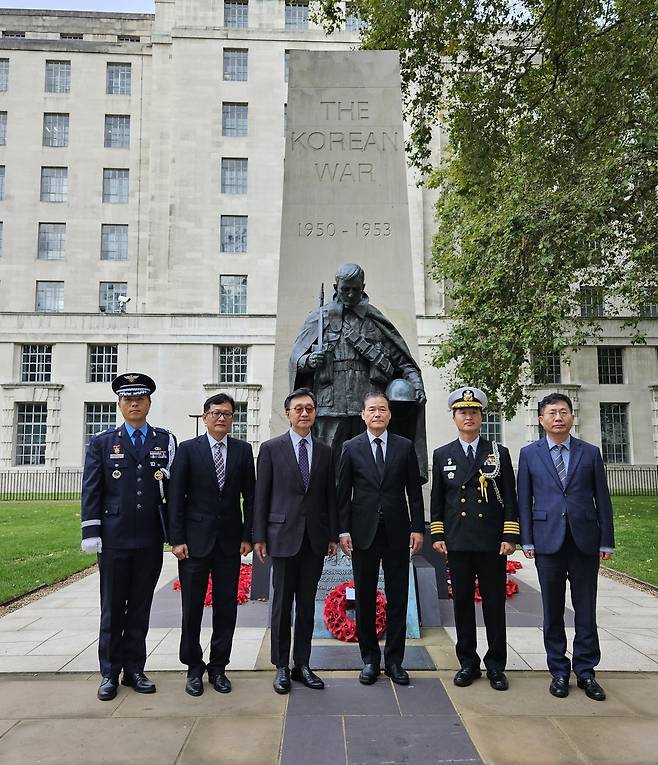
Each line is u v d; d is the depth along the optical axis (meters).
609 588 8.98
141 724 4.23
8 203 37.16
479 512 5.05
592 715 4.36
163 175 36.91
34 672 5.28
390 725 4.19
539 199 14.31
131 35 41.81
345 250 8.34
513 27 16.42
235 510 5.14
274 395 8.11
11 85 37.72
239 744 3.92
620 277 15.20
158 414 31.28
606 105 14.94
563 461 5.10
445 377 27.52
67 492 29.92
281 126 35.75
